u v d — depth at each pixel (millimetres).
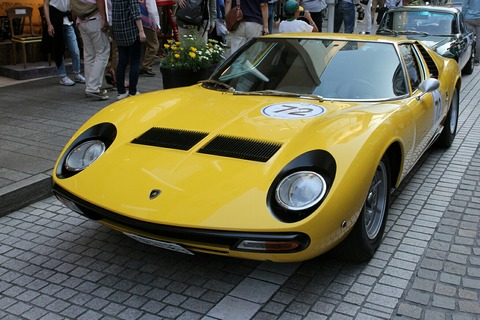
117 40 7406
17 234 4137
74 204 3391
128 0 7160
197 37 7996
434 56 5980
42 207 4656
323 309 3176
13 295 3301
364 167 3227
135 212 3080
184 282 3459
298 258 2994
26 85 8758
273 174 3141
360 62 4520
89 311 3145
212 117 3863
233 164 3258
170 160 3391
